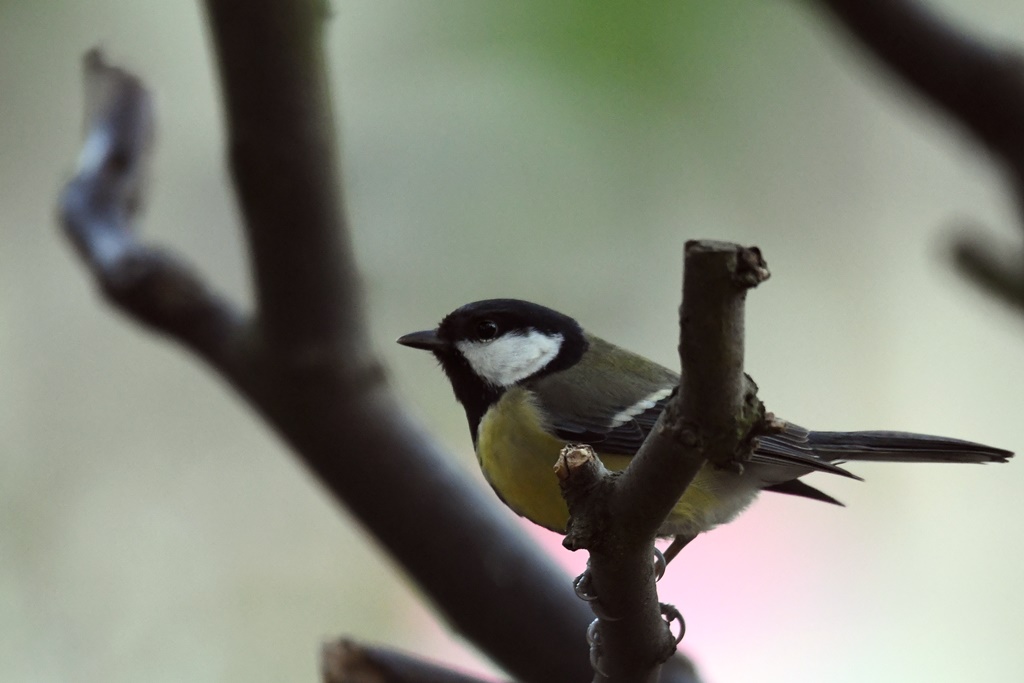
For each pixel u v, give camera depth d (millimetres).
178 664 3744
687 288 2791
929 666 3742
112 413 3766
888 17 3615
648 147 3691
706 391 2916
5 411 3760
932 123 3639
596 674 3592
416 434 3623
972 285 3619
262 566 3756
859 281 3777
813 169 3746
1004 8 3779
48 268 3768
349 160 3715
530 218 3715
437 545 3619
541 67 3670
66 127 3762
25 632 3742
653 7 3664
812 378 3781
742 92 3699
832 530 3727
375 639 3738
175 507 3760
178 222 3768
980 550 3762
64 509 3756
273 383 3619
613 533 3373
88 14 3756
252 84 3602
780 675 3705
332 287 3615
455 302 3725
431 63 3701
